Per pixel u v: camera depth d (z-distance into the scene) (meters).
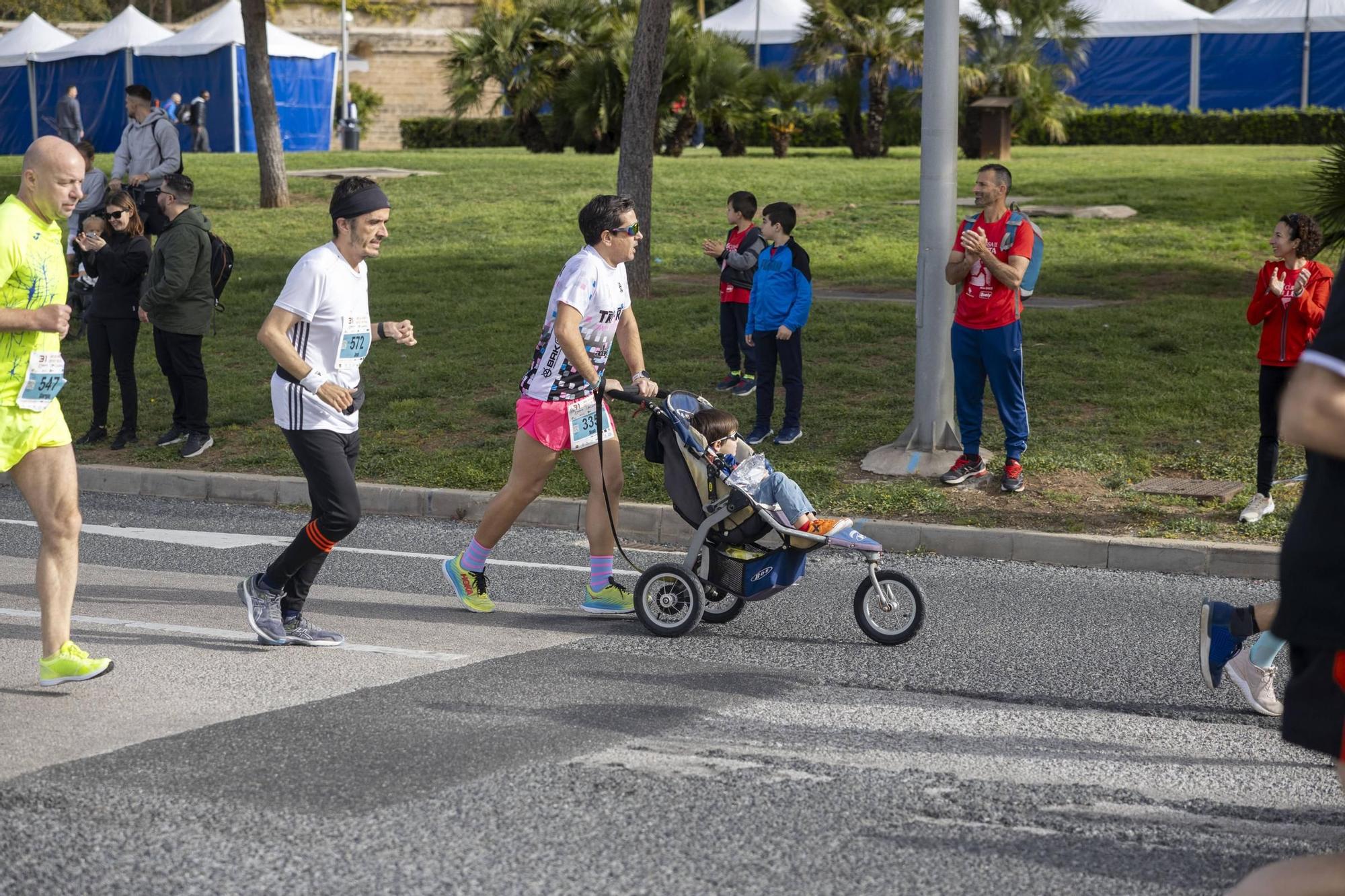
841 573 10.95
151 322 15.09
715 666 8.31
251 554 11.64
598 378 9.12
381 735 6.88
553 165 37.34
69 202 7.21
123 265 15.34
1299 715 3.80
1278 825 5.86
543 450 9.37
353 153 45.28
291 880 5.19
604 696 7.62
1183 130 50.69
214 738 6.80
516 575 10.88
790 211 14.15
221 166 38.56
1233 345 17.36
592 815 5.85
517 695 7.62
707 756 6.62
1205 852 5.55
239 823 5.72
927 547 11.77
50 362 7.19
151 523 12.91
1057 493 12.69
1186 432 14.19
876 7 42.03
